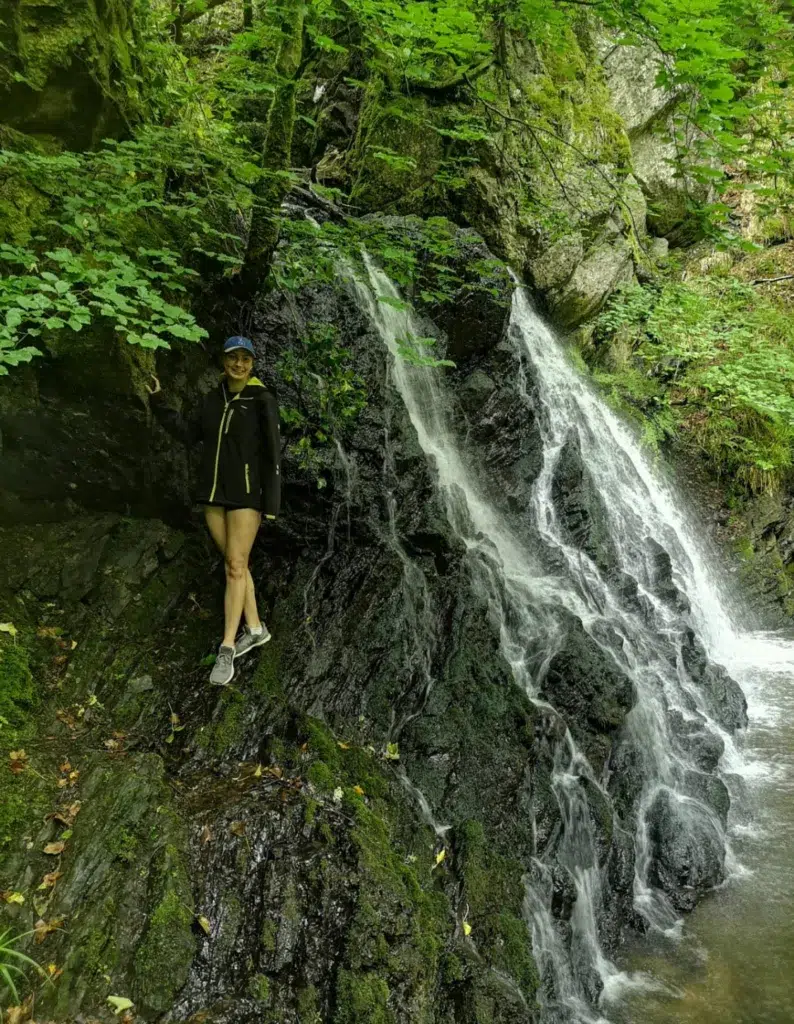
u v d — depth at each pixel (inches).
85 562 183.6
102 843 132.7
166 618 186.9
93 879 127.7
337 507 214.1
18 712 151.3
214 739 162.2
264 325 220.7
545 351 356.5
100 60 189.0
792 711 289.3
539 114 359.3
